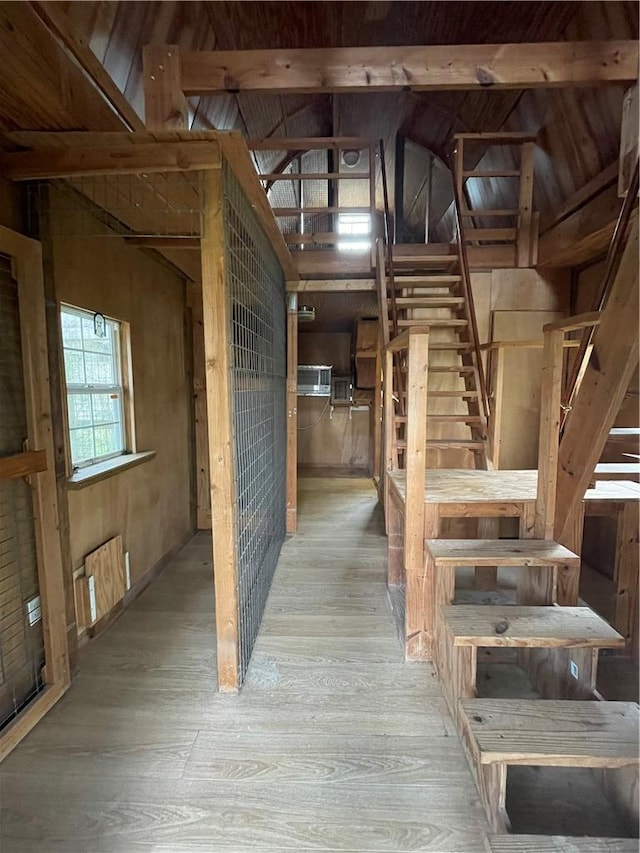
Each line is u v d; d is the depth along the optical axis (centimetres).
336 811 135
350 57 194
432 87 198
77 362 229
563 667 175
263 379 262
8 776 147
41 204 178
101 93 143
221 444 176
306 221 568
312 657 211
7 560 165
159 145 154
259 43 300
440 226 584
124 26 187
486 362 384
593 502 221
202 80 194
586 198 304
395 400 355
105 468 231
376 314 538
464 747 157
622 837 130
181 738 162
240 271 196
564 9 265
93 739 161
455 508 216
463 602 266
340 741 161
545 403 206
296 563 326
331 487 565
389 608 259
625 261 165
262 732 165
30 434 173
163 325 320
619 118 261
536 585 204
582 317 179
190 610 255
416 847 125
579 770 154
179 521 351
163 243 241
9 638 165
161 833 128
